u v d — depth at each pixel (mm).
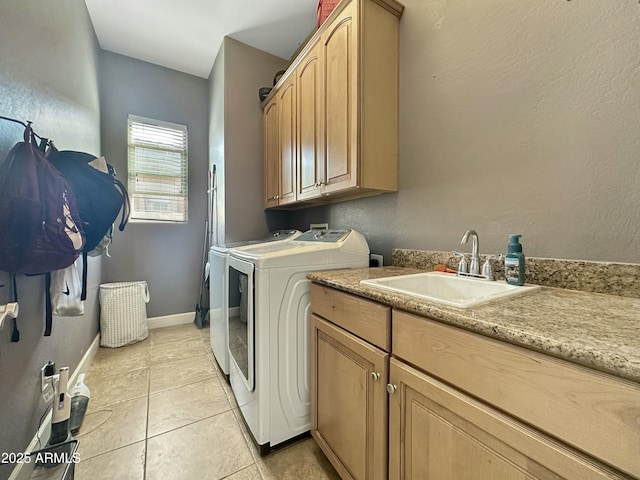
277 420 1310
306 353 1381
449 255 1312
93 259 2352
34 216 1013
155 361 2230
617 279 831
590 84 886
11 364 1067
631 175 812
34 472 998
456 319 640
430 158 1411
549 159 986
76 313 1421
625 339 480
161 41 2648
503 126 1118
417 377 745
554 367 487
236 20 2371
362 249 1563
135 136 2932
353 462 1005
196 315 3131
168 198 3102
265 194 2703
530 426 520
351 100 1453
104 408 1617
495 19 1137
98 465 1215
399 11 1529
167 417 1543
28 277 1218
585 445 450
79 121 1978
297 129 2012
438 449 699
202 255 3271
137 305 2625
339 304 1085
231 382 1783
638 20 793
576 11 910
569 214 940
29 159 1026
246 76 2678
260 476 1171
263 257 1275
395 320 827
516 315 631
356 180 1432
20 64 1164
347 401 1037
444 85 1338
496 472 572
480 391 603
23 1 1191
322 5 1770
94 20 2367
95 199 1456
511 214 1099
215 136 2957
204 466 1219
